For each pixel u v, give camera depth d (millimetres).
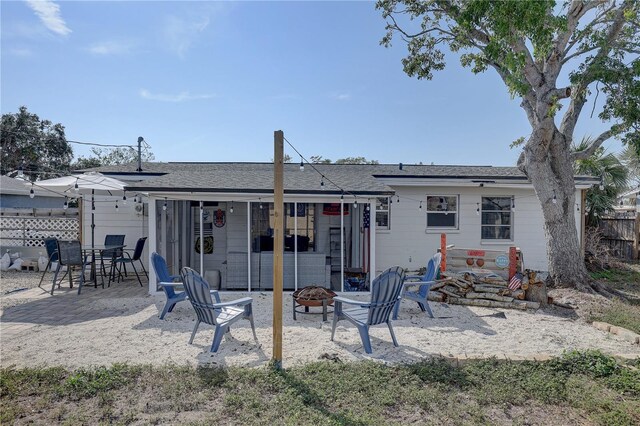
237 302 5293
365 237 9609
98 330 5969
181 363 4645
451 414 3432
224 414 3404
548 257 9094
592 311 7098
